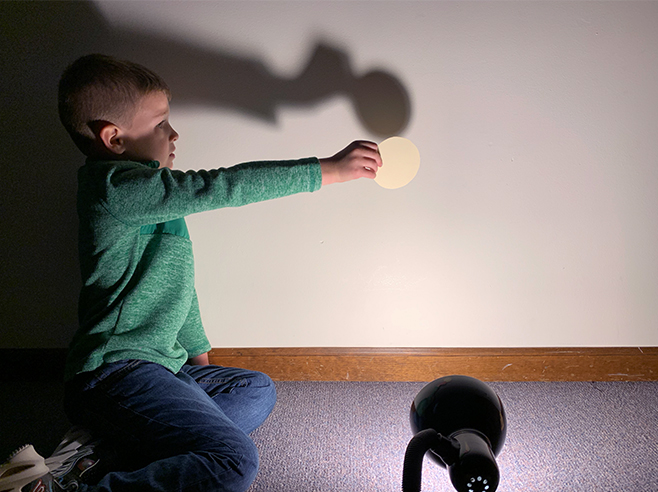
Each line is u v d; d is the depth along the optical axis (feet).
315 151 4.56
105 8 4.31
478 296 4.91
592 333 4.97
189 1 4.25
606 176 4.54
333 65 4.33
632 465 3.84
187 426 3.05
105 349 3.13
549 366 5.04
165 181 2.98
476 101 4.39
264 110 4.46
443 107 4.41
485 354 5.03
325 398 4.85
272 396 4.16
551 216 4.66
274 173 3.08
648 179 4.53
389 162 3.66
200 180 3.00
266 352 5.12
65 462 3.02
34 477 2.80
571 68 4.29
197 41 4.34
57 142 4.73
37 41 4.43
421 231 4.74
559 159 4.51
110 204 3.01
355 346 5.09
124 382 3.11
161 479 2.72
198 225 4.82
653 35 4.18
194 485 2.75
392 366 5.11
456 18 4.20
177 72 4.40
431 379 5.13
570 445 4.09
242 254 4.88
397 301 4.95
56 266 5.06
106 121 3.31
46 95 4.59
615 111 4.38
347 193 4.67
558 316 4.92
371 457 3.98
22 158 4.78
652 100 4.33
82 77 3.20
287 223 4.78
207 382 4.03
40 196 4.88
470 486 1.61
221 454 2.95
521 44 4.25
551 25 4.19
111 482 2.73
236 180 3.02
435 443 1.68
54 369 5.31
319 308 5.00
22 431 4.44
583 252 4.74
